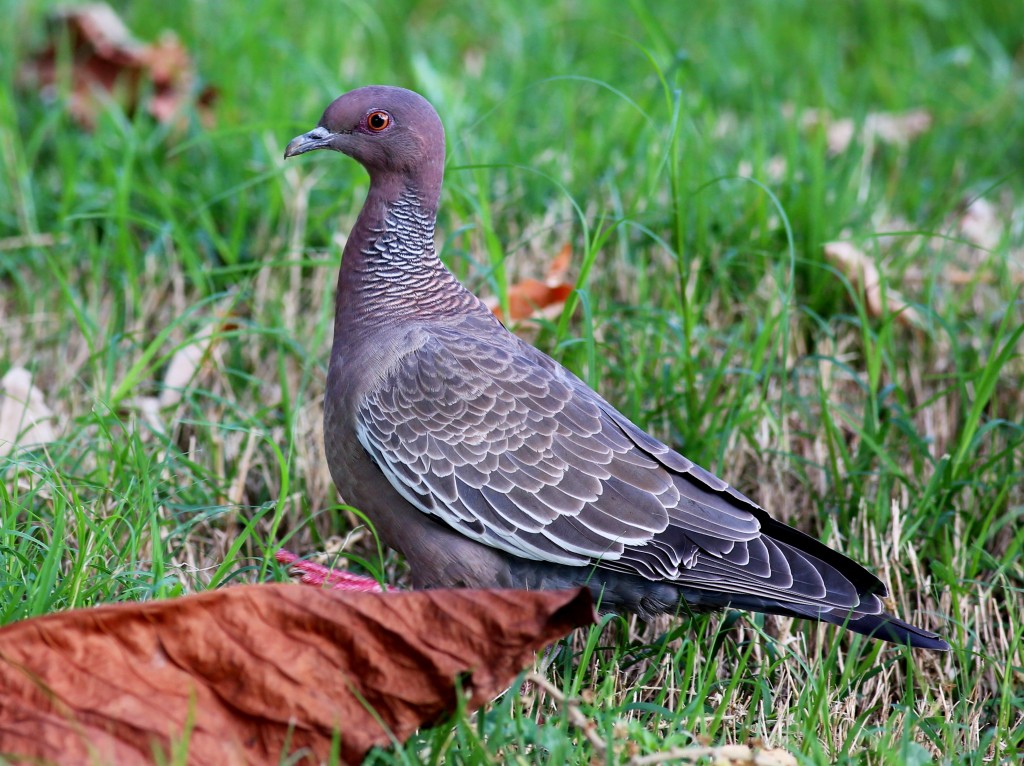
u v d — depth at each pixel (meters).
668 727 7.05
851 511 9.45
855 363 11.17
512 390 8.00
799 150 13.27
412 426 7.95
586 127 13.77
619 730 6.27
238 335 10.62
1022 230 12.95
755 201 11.90
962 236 12.78
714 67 15.73
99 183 12.41
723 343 11.01
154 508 7.79
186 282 11.72
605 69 15.12
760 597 7.75
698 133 12.90
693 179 12.38
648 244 12.01
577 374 10.19
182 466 9.60
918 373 10.88
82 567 7.22
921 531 9.23
